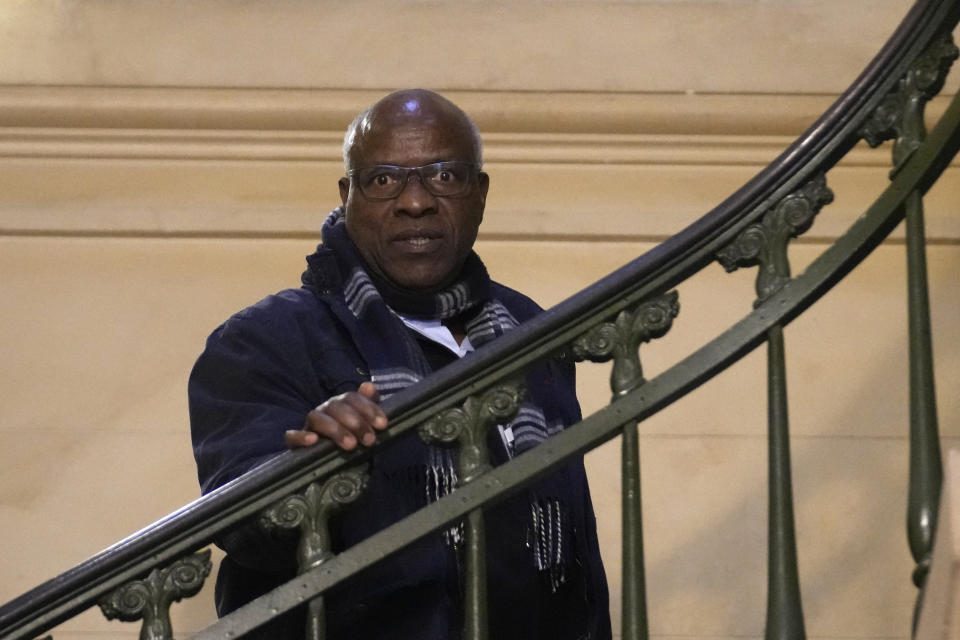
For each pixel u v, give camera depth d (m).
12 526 11.98
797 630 6.15
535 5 13.61
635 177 13.16
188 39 13.37
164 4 13.52
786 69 13.34
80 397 12.43
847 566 11.88
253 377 7.82
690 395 12.45
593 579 8.15
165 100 13.03
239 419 7.66
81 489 12.15
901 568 11.86
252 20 13.48
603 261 12.97
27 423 12.33
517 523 7.88
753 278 12.88
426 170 8.34
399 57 13.38
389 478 7.62
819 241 12.96
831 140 6.71
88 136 13.12
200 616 11.64
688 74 13.30
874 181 13.09
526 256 12.95
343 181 8.96
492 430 7.97
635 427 6.59
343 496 6.62
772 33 13.48
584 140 13.15
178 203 13.02
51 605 6.63
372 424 6.54
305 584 6.52
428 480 7.61
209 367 7.93
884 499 12.10
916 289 6.38
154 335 12.66
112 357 12.58
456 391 6.64
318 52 13.39
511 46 13.45
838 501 12.09
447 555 7.61
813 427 12.34
